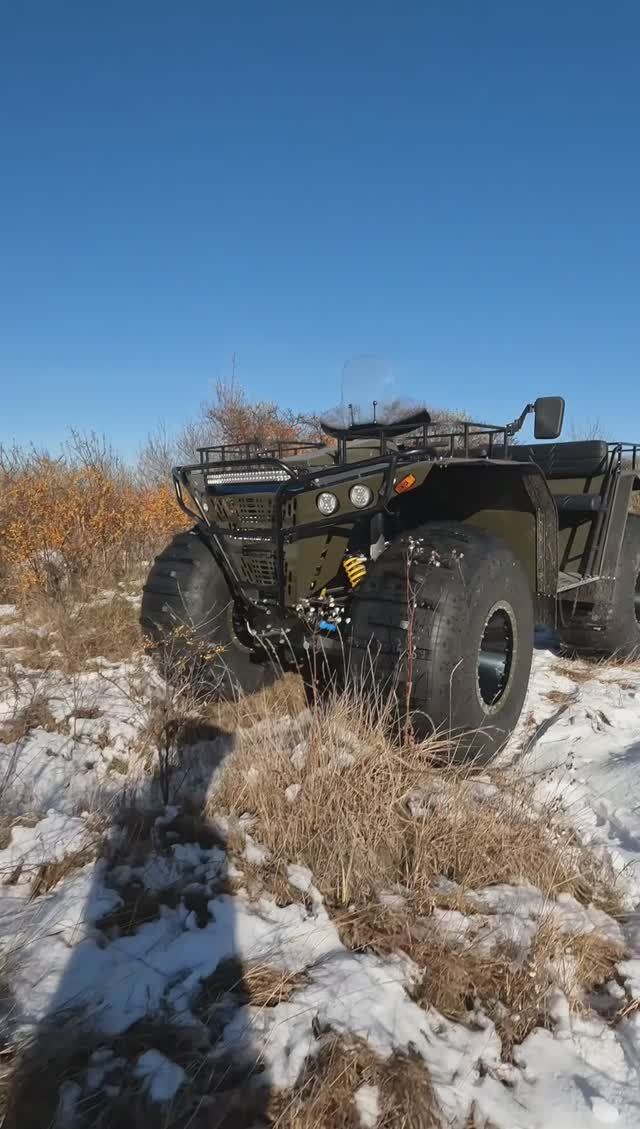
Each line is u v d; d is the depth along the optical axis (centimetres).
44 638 462
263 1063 164
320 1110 153
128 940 200
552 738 356
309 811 249
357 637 292
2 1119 148
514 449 460
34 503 676
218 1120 150
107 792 275
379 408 394
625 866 250
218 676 366
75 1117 150
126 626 481
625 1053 181
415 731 288
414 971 196
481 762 305
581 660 494
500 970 198
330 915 216
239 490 342
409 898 222
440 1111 157
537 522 349
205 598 366
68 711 348
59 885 220
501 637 328
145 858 235
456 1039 177
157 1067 160
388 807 250
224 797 270
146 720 328
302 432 1168
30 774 286
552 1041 182
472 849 243
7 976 183
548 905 227
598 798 299
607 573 437
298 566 329
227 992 183
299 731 312
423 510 387
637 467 476
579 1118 159
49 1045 164
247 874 230
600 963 210
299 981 188
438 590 286
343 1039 169
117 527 709
